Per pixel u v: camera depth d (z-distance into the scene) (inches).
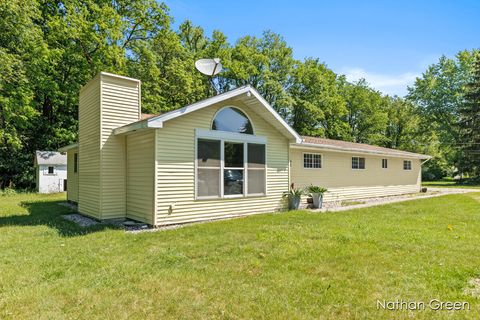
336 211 354.9
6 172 770.8
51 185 721.6
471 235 216.8
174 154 275.9
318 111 1105.4
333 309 107.2
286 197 375.9
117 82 306.5
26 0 609.6
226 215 312.0
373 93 1362.0
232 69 991.6
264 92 1088.2
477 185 991.0
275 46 1129.4
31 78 681.0
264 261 159.5
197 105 279.1
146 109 812.0
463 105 1119.6
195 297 116.7
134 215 291.6
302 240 201.3
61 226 263.0
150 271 145.1
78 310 106.6
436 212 342.6
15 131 693.3
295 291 121.6
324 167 480.1
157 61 916.6
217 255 170.6
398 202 457.7
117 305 110.2
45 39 718.5
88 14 724.0
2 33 603.2
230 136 319.3
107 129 297.9
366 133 1354.6
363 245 188.1
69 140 780.6
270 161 358.9
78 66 764.0
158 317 102.0
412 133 1408.7
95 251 179.8
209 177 301.3
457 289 123.3
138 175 287.6
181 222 277.7
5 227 257.1
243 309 107.0
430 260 157.9
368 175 567.5
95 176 305.7
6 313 103.9
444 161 1332.4
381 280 132.2
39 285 128.3
